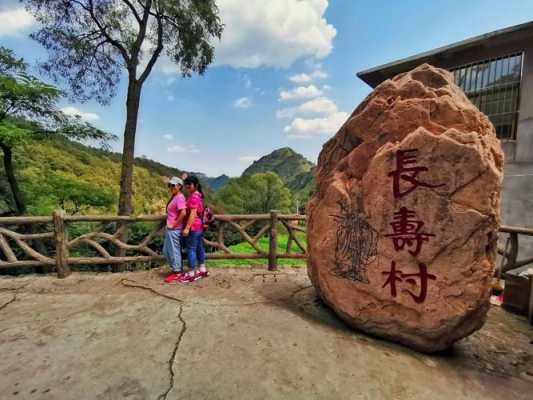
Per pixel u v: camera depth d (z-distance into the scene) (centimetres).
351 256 260
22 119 648
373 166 250
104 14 686
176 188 364
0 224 379
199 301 309
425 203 227
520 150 550
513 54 556
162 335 238
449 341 228
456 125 231
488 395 188
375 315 247
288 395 175
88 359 204
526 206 538
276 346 226
